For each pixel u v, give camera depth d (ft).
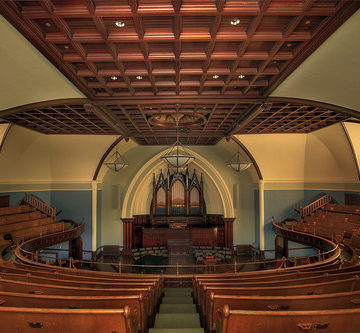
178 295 21.36
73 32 15.62
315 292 12.92
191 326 13.39
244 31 15.70
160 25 15.16
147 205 60.75
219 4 12.94
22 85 20.61
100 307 10.09
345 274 15.93
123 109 29.89
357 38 14.83
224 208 55.83
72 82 22.04
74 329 8.03
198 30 15.53
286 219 51.78
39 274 17.66
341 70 18.17
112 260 50.11
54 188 51.03
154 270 43.73
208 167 56.44
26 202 45.96
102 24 14.70
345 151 41.34
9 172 43.65
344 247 33.47
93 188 51.49
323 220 43.09
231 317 7.73
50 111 29.78
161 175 59.77
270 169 51.11
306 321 7.70
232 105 28.78
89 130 39.91
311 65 18.90
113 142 45.96
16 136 38.99
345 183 45.62
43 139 43.78
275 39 15.94
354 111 22.65
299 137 44.83
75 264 43.73
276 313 7.59
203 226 58.23
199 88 23.73
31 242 34.09
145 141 50.90
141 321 11.24
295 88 22.76
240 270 44.34
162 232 55.83
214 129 40.86
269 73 20.49
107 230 55.31
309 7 13.14
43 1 12.69
